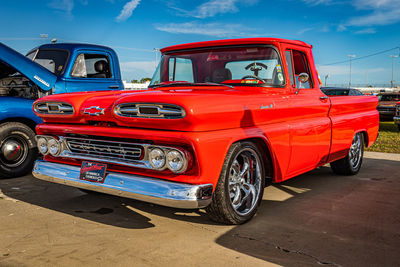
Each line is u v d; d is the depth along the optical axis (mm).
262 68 3703
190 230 3162
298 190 4590
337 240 2990
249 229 3201
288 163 3760
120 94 3338
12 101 5074
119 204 3889
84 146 3227
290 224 3346
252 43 3758
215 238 2988
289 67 3941
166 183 2732
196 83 3637
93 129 3133
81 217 3477
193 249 2768
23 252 2678
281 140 3572
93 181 3070
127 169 3000
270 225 3311
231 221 3184
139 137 2869
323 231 3184
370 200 4168
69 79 5965
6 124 5023
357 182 5055
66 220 3387
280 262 2580
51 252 2684
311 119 4207
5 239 2918
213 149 2787
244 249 2785
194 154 2719
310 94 4211
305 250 2785
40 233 3055
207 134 2770
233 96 3096
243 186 3363
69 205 3850
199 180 2742
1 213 3566
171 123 2736
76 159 3340
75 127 3283
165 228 3205
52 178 3355
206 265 2512
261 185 3451
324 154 4484
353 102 5188
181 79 4051
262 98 3408
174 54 4141
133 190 2818
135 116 2889
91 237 2980
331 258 2658
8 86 5812
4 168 5000
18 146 5141
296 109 3885
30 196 4180
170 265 2502
